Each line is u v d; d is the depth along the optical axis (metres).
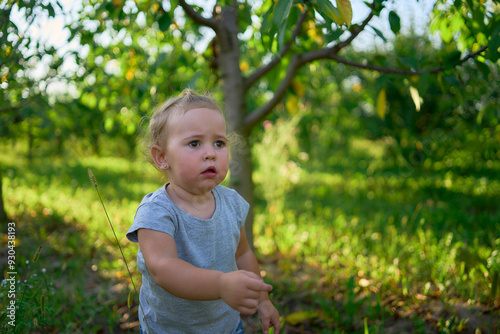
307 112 5.52
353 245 3.48
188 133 1.19
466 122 6.15
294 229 4.00
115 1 2.20
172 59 3.10
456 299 2.43
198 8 2.71
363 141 11.57
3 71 2.17
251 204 2.87
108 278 2.88
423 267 2.88
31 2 1.89
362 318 2.30
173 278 1.08
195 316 1.34
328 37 1.93
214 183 1.21
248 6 2.71
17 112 3.30
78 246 3.44
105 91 3.24
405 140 7.48
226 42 2.70
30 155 8.23
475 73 2.94
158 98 3.05
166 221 1.19
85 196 5.43
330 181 7.15
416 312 2.31
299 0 1.70
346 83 6.96
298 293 2.65
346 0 1.31
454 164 7.24
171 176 1.27
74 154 9.73
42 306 1.65
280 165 5.26
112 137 5.50
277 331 1.45
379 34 2.04
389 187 6.38
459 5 2.00
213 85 3.07
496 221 4.09
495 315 2.21
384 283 2.63
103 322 2.28
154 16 2.34
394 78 2.57
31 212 4.38
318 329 2.21
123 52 3.08
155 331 1.38
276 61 2.79
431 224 4.14
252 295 0.99
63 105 3.68
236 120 2.75
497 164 7.11
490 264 2.56
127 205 4.91
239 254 1.54
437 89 6.51
